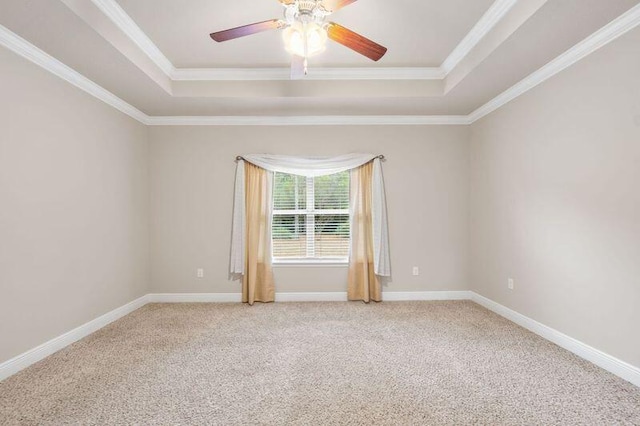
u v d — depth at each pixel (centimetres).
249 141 441
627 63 224
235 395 212
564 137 279
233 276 441
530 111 321
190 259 439
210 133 440
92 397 210
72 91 303
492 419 186
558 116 286
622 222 230
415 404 201
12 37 237
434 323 350
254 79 366
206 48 312
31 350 258
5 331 238
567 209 277
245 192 438
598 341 250
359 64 351
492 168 389
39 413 193
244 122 440
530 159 322
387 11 256
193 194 440
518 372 241
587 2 205
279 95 369
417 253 445
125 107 382
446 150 445
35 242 263
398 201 445
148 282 438
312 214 451
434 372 242
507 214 361
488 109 393
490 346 288
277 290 441
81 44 252
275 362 260
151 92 351
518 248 343
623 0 203
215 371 245
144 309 405
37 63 263
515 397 208
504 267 368
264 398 208
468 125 441
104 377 236
